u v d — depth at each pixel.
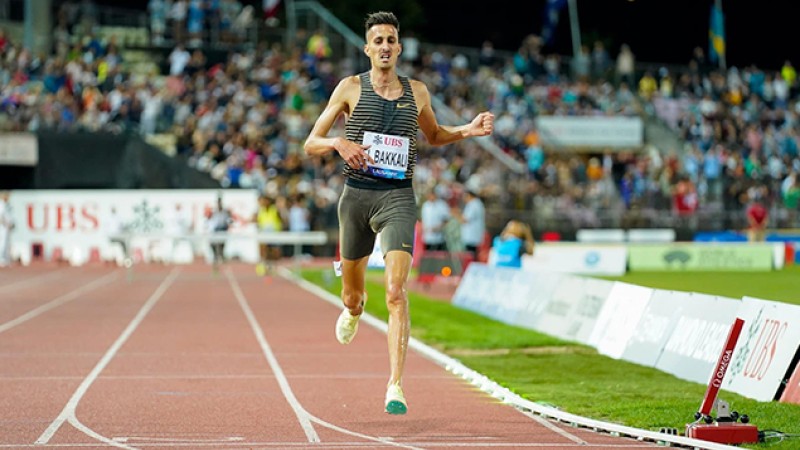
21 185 97.69
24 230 96.62
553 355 37.75
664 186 112.31
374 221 24.39
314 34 116.50
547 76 125.31
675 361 33.28
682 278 82.06
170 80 107.94
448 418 25.86
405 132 24.28
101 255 96.81
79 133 97.88
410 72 118.94
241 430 24.09
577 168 111.44
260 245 83.38
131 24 115.81
